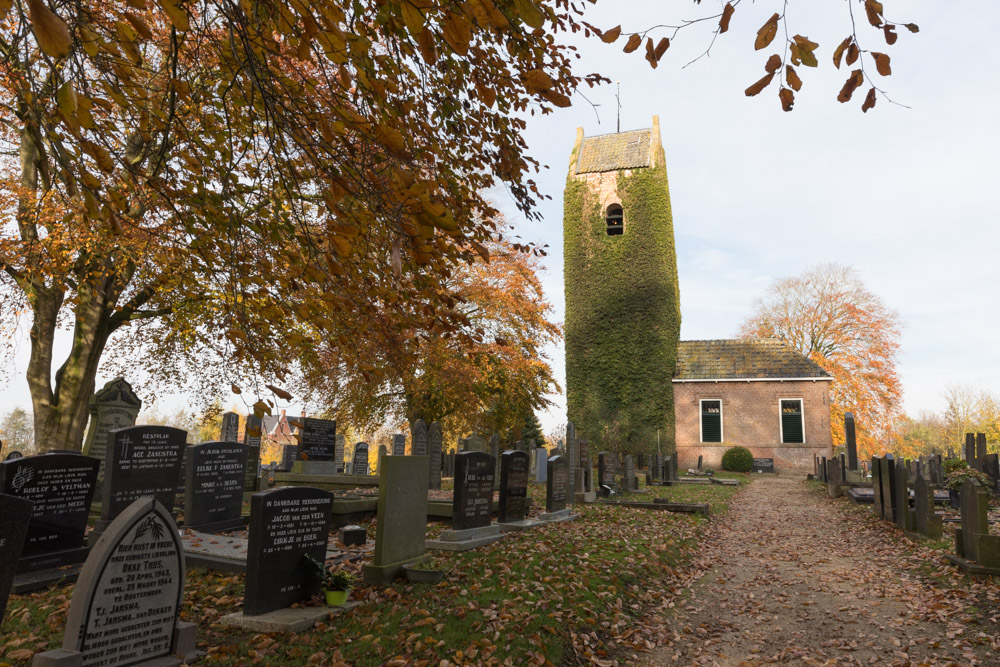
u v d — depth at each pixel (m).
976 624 6.39
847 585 8.42
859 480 20.19
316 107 3.47
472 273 23.91
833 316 42.66
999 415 52.22
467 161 5.26
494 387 27.66
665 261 34.81
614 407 34.31
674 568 9.17
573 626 6.05
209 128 4.61
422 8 2.36
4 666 4.75
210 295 10.84
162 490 9.52
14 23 4.06
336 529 11.24
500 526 10.72
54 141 3.31
